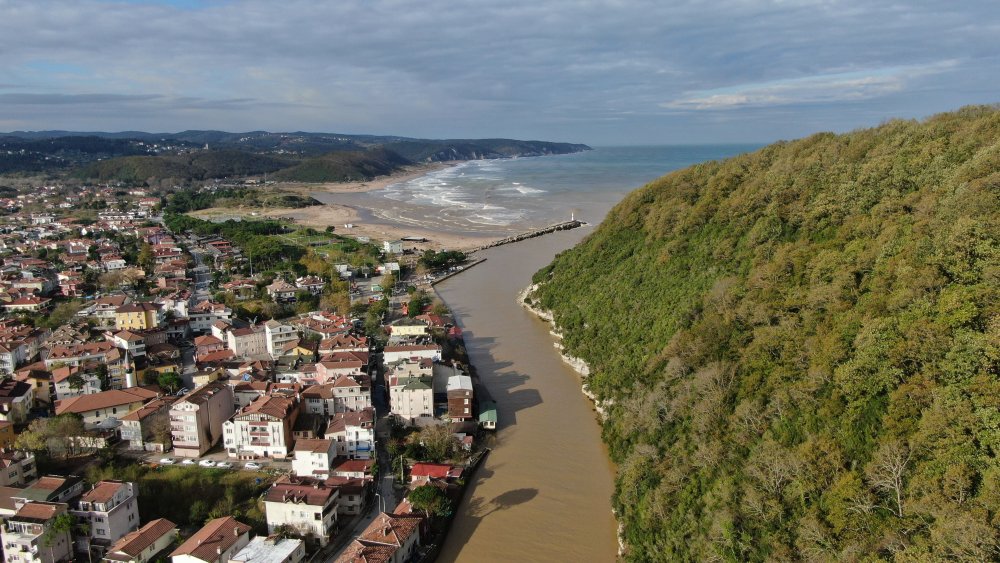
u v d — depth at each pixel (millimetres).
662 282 171875
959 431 77875
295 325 196750
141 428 126812
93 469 113562
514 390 159625
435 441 125500
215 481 113625
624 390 140875
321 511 98312
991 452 75188
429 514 102938
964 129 144125
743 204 169875
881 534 76688
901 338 91750
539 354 184750
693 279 162125
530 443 132750
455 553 99438
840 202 144125
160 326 195500
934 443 79625
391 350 165250
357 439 124500
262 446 125000
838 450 88188
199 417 125938
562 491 115562
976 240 96250
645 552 95562
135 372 157750
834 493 83750
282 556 90500
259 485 112562
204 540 90562
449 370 156375
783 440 96438
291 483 105875
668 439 114750
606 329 172125
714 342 126125
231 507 105438
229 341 181375
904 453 81250
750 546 84875
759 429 101062
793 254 133750
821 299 112875
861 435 88625
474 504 111875
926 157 139375
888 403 88938
